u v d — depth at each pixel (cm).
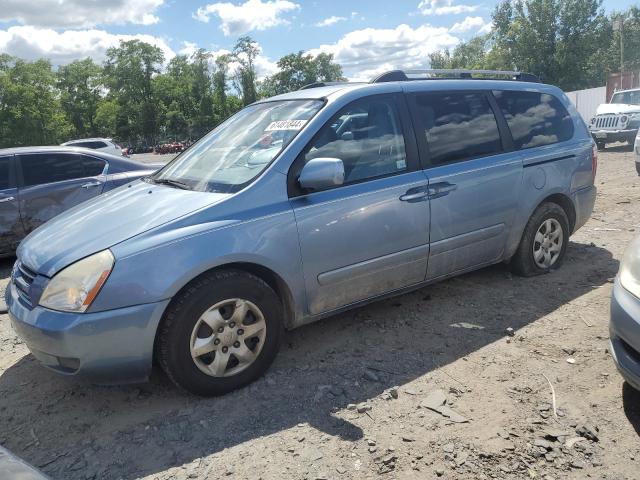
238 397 322
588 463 253
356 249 364
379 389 323
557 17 5184
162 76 9244
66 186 709
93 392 340
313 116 365
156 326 296
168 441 285
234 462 264
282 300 353
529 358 350
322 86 436
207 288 307
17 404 334
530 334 383
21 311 305
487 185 430
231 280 315
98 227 323
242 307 322
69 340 285
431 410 298
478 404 302
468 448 265
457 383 325
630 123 1569
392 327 407
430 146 409
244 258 318
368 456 263
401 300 458
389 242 378
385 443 272
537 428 279
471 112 441
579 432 274
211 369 316
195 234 307
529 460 256
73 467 270
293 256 337
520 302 439
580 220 520
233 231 317
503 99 467
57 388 350
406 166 394
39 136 5703
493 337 383
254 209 329
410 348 373
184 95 9238
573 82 5272
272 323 335
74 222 346
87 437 294
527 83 496
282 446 274
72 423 309
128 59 8856
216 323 314
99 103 9144
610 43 5491
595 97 2569
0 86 5497
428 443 271
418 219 390
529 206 464
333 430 285
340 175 330
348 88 393
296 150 350
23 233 689
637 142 959
